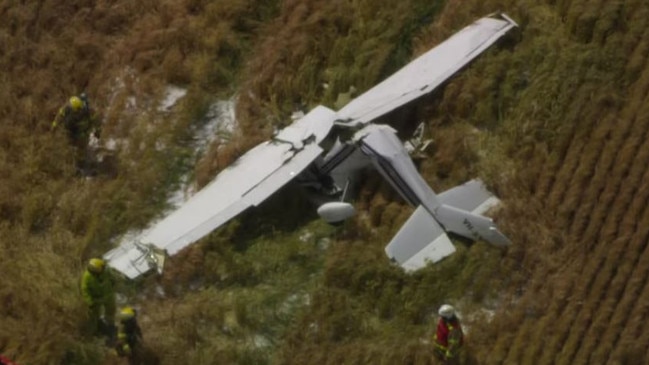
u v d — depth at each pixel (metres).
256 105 130.38
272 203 122.00
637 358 111.12
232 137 128.50
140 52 135.38
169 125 129.50
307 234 120.31
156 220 122.44
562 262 116.88
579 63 130.00
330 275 115.88
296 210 121.94
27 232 120.56
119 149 128.00
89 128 126.44
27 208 121.44
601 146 124.06
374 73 131.62
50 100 131.62
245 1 138.62
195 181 125.19
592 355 110.94
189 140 129.25
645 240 117.94
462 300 115.06
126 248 117.19
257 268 117.69
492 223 116.31
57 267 117.06
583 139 124.69
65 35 137.00
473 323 113.25
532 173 122.56
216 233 119.00
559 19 134.88
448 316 107.31
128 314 108.19
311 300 114.81
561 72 129.38
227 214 117.06
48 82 132.62
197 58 134.88
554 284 115.25
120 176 125.44
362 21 136.62
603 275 115.75
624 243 117.56
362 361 110.62
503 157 124.50
